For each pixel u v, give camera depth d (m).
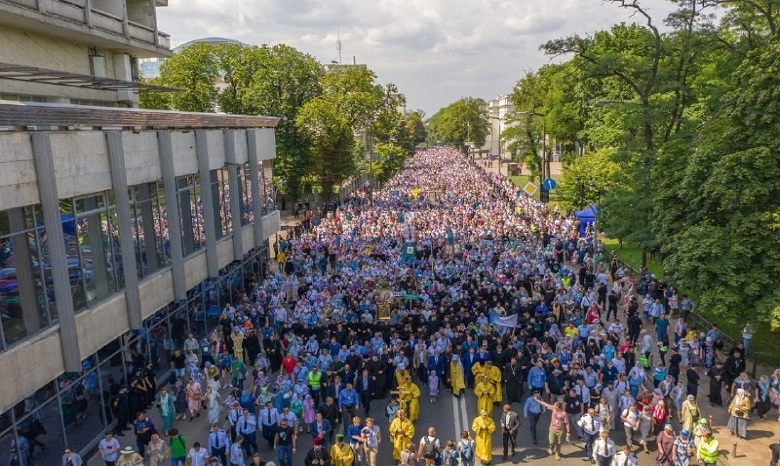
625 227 33.19
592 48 37.53
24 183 14.68
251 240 31.80
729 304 20.91
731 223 21.59
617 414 18.34
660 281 31.12
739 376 18.81
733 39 36.22
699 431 15.71
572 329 23.08
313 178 63.19
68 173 16.36
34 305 15.14
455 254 35.75
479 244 38.03
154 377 21.45
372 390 19.75
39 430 15.80
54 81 26.19
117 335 18.78
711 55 35.28
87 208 17.48
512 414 16.86
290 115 60.88
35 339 15.00
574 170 48.38
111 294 18.66
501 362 20.66
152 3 34.00
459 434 18.33
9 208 14.17
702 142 23.89
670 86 33.16
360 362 20.14
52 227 15.42
